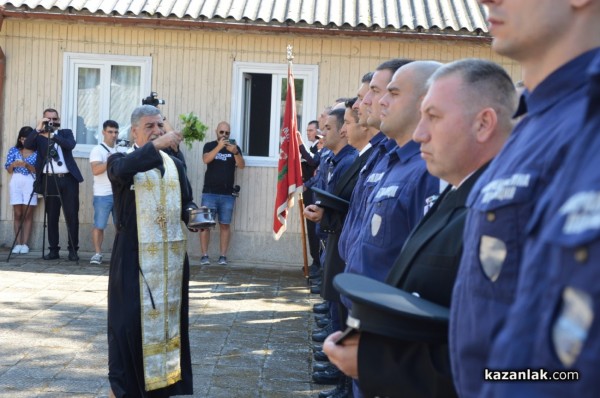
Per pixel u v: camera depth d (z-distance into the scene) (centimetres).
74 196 1112
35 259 1112
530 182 164
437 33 1106
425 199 323
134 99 1175
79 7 1126
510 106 240
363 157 549
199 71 1165
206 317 798
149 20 1124
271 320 796
